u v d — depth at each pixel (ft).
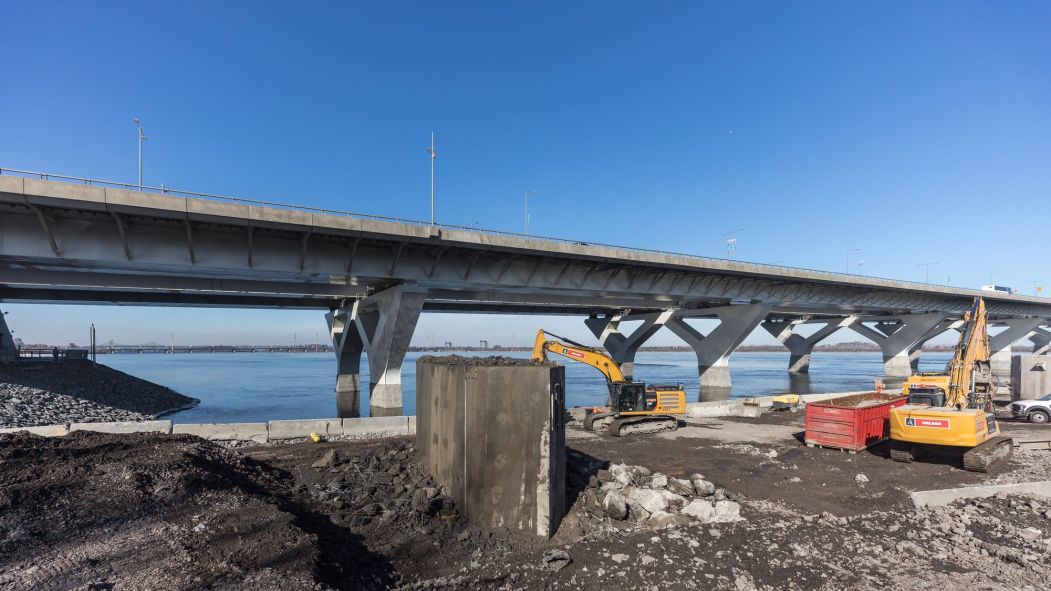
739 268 167.63
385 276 124.16
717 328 209.87
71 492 26.94
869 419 60.44
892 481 46.14
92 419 93.71
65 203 82.38
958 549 29.71
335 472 40.60
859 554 28.81
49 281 114.93
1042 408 80.33
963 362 56.54
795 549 29.09
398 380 140.05
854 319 266.16
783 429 75.25
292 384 224.94
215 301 167.32
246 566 21.98
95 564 21.11
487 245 124.57
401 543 28.71
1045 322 320.70
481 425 31.55
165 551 22.59
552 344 72.43
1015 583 25.70
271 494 33.63
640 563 27.12
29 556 21.11
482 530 30.83
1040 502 39.47
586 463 44.11
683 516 35.09
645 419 70.85
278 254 110.42
